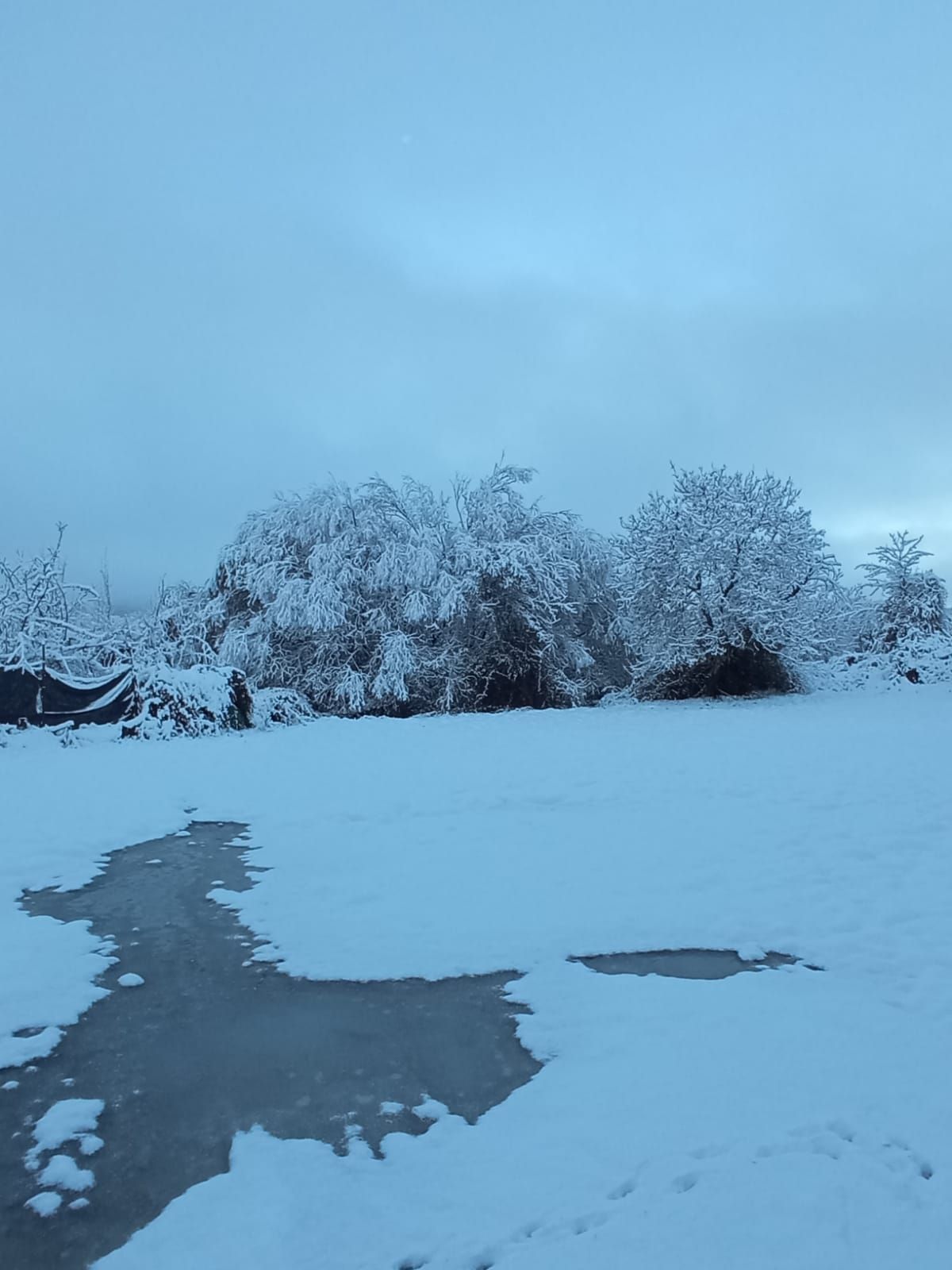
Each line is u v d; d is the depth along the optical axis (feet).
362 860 22.38
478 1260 8.25
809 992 14.20
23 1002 14.48
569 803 28.53
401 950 16.46
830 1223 8.52
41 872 22.15
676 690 77.51
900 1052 12.06
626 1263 8.10
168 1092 11.63
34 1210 9.26
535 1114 10.80
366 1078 11.94
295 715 62.34
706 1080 11.43
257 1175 9.68
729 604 72.54
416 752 41.42
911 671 81.41
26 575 61.77
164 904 19.52
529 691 79.61
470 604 77.82
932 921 17.22
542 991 14.58
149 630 72.90
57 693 51.96
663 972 15.28
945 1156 9.61
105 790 32.73
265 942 17.10
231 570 82.58
